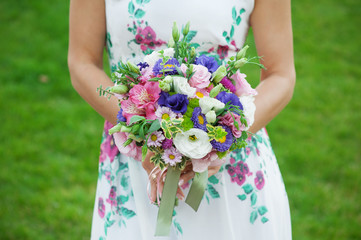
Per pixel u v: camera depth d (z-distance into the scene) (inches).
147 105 52.8
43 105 173.2
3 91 178.4
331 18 251.4
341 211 130.3
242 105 53.3
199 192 57.4
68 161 146.9
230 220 66.5
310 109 179.3
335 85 196.1
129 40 65.2
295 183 140.8
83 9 66.1
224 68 53.0
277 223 70.1
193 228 66.0
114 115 63.7
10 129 158.6
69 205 129.4
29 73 189.3
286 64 65.9
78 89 66.9
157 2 62.6
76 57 67.3
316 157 151.9
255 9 65.5
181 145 51.4
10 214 124.9
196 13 62.5
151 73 53.6
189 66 53.8
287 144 157.9
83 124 164.7
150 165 58.5
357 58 218.1
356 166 149.1
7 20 228.8
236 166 66.5
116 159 68.4
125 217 67.7
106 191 69.7
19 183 136.0
